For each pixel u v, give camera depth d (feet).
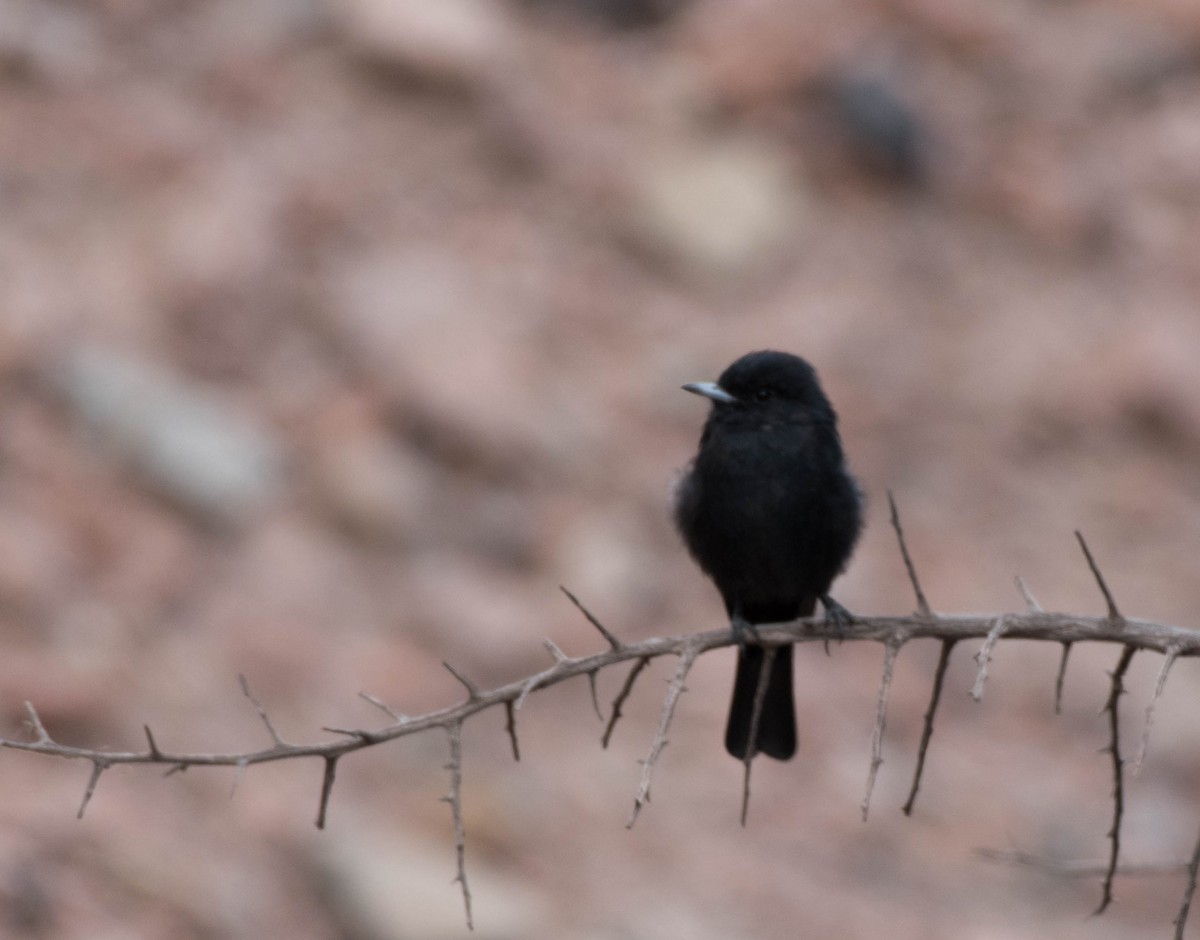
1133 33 76.84
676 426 58.95
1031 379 62.08
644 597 53.06
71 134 62.34
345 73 68.85
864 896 44.37
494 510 54.54
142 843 39.78
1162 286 66.18
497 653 49.88
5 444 50.39
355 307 59.11
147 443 51.88
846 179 68.64
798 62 70.90
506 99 68.69
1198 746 50.93
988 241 67.46
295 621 48.85
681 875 43.78
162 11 69.97
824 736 49.93
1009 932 43.32
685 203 65.57
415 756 46.09
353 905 40.01
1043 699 52.54
